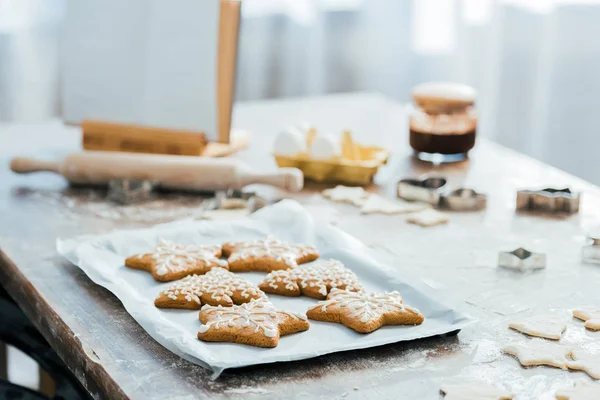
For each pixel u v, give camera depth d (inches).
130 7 68.9
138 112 69.3
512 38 98.2
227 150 71.2
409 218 63.2
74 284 55.8
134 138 69.6
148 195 66.2
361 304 51.9
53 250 59.2
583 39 94.7
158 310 52.8
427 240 60.9
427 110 71.2
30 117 99.4
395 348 50.9
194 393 48.3
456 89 71.6
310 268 55.1
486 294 55.3
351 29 106.5
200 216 63.7
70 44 70.2
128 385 48.7
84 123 70.5
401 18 105.8
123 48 69.2
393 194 66.9
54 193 66.9
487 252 59.5
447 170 70.7
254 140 75.5
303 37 105.0
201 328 50.6
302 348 49.9
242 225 59.8
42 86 99.1
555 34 95.3
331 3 105.8
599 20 93.9
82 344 51.1
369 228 62.4
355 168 67.8
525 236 61.4
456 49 102.4
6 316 64.1
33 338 63.4
